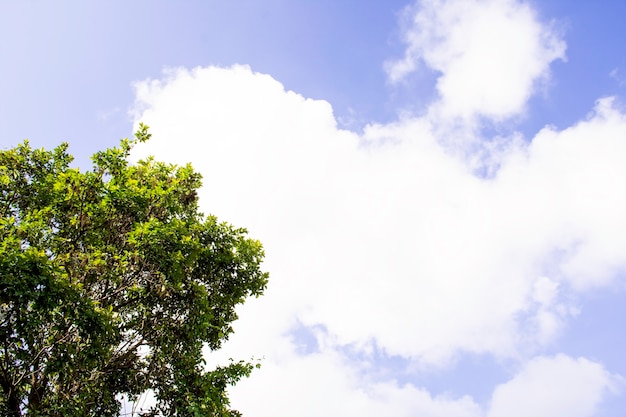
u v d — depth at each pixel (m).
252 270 12.28
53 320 8.99
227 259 11.72
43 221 10.04
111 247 10.35
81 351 9.05
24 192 11.41
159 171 13.20
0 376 8.90
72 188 10.62
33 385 9.53
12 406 9.06
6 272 7.34
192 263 10.62
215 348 12.72
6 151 11.69
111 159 11.48
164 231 10.14
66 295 8.20
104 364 10.36
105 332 9.01
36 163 12.20
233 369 11.52
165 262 10.10
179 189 12.76
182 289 10.88
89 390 10.41
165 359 11.06
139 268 10.65
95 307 9.11
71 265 9.86
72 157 12.71
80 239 10.67
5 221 8.95
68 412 9.27
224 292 12.10
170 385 10.95
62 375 9.23
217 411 11.23
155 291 10.66
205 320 10.85
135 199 10.85
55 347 9.10
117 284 10.70
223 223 12.11
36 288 7.75
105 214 10.80
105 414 10.96
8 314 8.14
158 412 10.87
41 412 9.01
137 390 10.94
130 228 11.34
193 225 11.48
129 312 11.80
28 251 7.65
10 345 8.90
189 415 10.59
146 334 10.83
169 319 11.05
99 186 10.91
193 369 10.87
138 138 12.60
